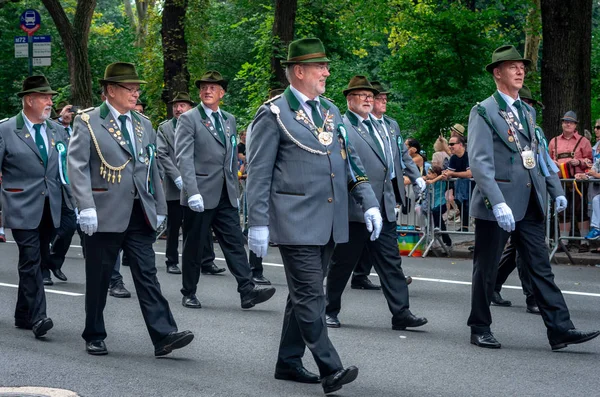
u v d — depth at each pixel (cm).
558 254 1313
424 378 639
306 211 591
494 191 706
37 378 628
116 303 955
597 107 2519
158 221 718
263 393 593
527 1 2128
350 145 617
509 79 732
